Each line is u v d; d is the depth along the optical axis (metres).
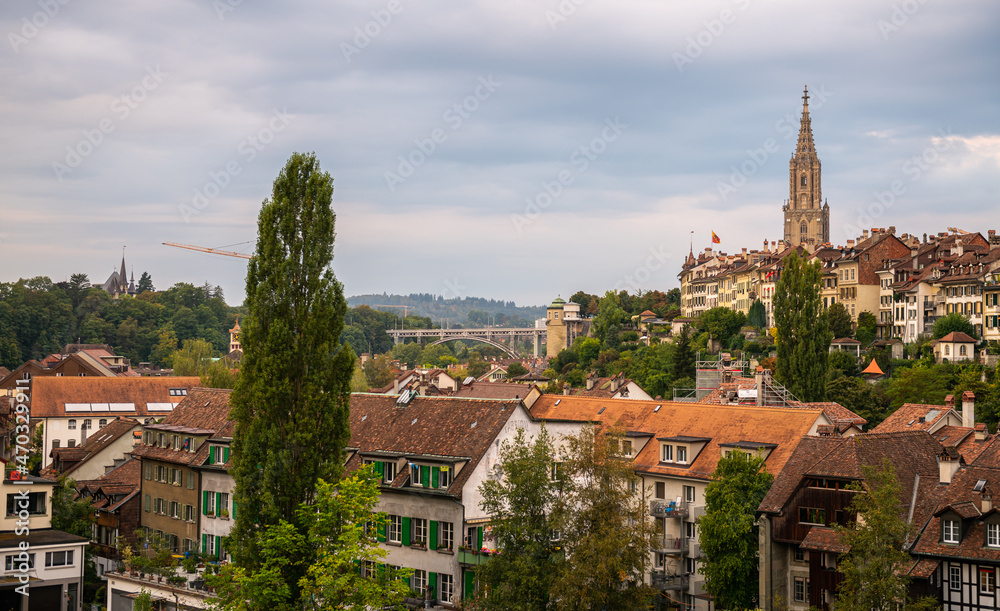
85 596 91.12
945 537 60.97
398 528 79.06
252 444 67.00
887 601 55.16
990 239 191.25
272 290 69.69
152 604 80.06
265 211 70.94
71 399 150.75
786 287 131.12
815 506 67.50
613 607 62.66
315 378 68.38
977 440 83.50
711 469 81.25
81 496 109.44
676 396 166.00
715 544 68.44
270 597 59.03
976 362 150.75
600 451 65.50
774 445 79.75
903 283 191.12
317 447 68.00
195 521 94.75
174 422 104.00
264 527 65.94
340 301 70.62
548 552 63.78
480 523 75.12
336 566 56.50
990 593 58.31
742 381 128.38
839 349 181.75
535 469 65.56
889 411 138.75
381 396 91.56
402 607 59.94
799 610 68.19
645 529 64.88
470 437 79.06
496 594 62.38
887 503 56.94
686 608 79.44
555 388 178.62
